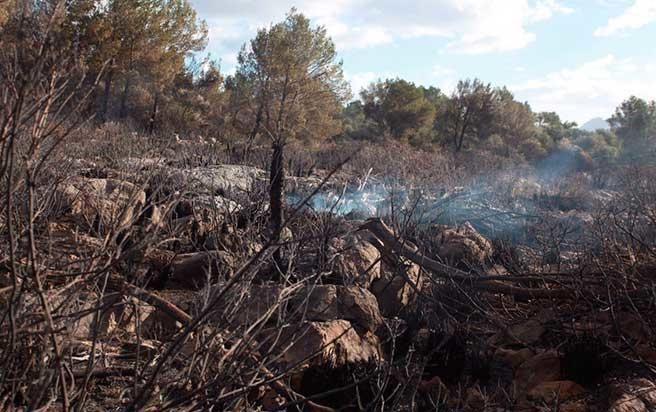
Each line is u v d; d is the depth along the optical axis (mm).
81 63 2484
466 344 5719
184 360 3293
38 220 3955
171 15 29406
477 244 8633
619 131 70875
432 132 55875
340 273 6227
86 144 9719
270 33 33344
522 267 8273
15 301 2445
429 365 5367
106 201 4527
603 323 6020
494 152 43625
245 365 3207
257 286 5004
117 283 4004
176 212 6723
